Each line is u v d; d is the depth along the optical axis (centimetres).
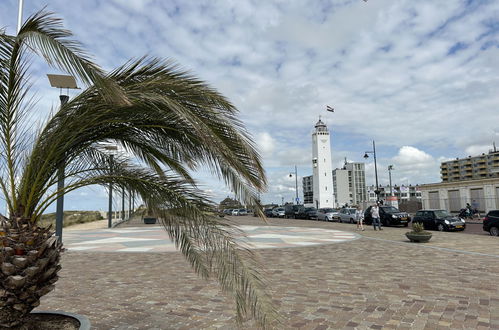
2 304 358
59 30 306
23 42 304
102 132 411
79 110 371
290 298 628
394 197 4381
